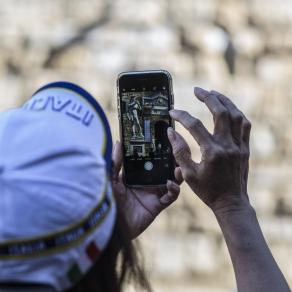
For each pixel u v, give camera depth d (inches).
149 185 109.3
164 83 109.5
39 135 79.8
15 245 76.5
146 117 110.1
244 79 662.5
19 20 674.2
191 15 671.8
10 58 668.7
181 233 619.2
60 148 79.4
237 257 98.3
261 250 98.1
